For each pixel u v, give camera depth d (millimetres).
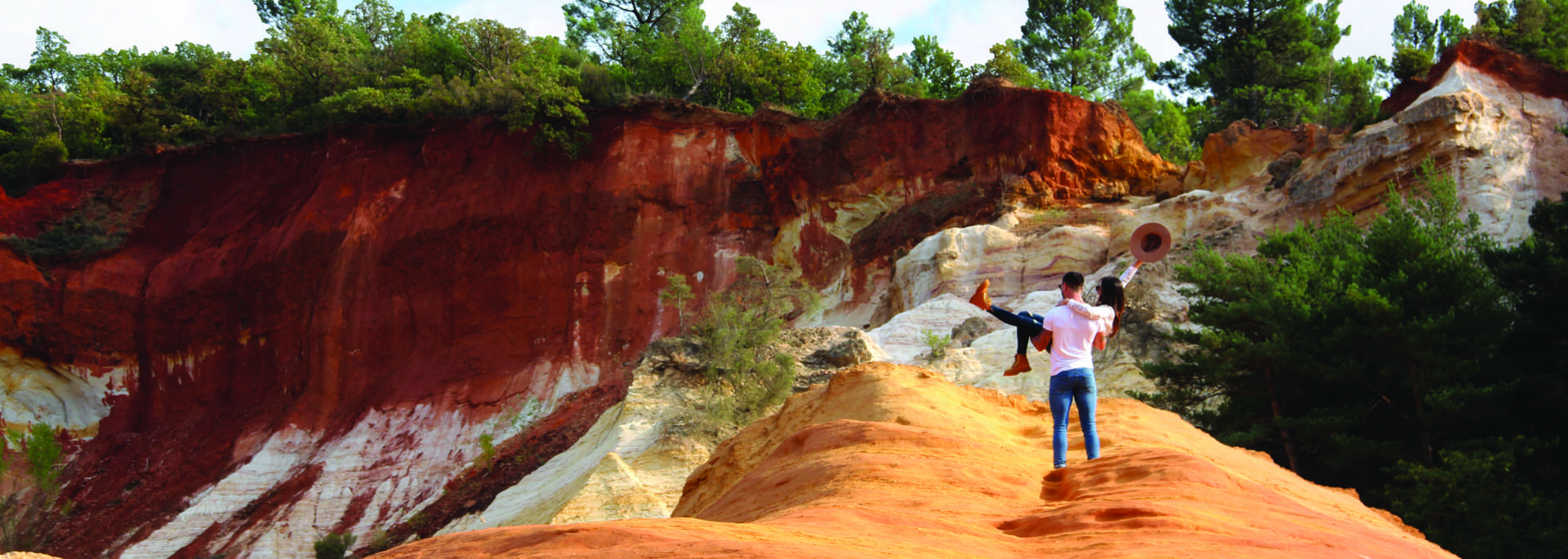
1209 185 45625
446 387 51125
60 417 59094
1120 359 29516
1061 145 49375
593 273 53719
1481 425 22750
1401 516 19797
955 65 74000
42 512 48406
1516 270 23969
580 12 81750
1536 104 37344
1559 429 23047
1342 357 23422
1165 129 70250
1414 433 23828
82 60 88812
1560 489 22359
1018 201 47094
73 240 62844
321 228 58594
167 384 59500
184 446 54969
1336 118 67250
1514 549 19031
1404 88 42062
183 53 85312
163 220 64500
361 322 55562
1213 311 24906
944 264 41500
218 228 62281
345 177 59781
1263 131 45156
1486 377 22750
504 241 55031
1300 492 9469
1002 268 41188
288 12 86438
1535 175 35469
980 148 50969
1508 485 19562
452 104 60031
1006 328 32844
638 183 55500
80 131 72188
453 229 55875
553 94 56375
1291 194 38781
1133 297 31016
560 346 52094
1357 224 35812
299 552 41250
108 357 60812
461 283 54844
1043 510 6812
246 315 58594
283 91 70312
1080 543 5750
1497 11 56250
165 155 65875
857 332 33625
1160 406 25250
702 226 54625
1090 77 77500
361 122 61344
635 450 28266
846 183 52719
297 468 49781
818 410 12297
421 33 73750
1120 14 80938
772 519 6980
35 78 88562
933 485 7898
